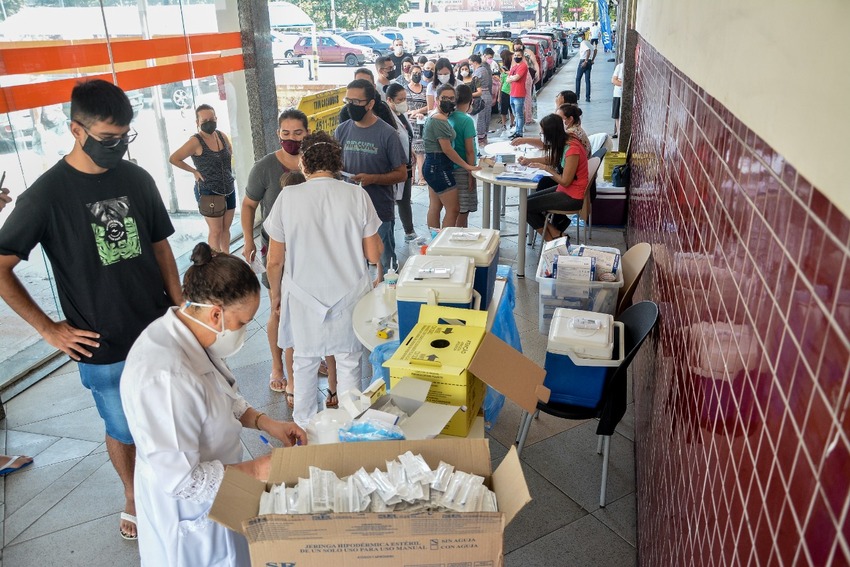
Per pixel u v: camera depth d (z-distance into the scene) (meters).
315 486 1.47
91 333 2.61
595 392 3.00
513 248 6.66
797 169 1.04
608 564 2.81
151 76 5.40
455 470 1.57
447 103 5.87
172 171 5.89
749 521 1.18
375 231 3.26
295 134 3.90
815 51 0.97
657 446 2.60
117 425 2.80
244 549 2.09
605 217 7.12
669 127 3.14
